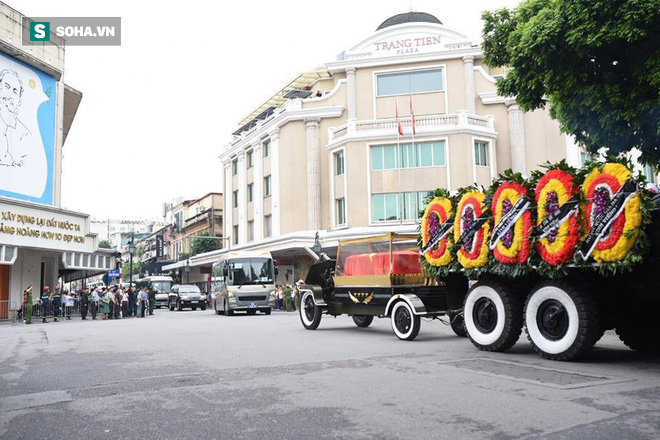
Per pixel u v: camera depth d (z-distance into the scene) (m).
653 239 7.66
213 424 5.11
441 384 6.73
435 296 12.57
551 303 8.73
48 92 27.38
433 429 4.81
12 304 25.36
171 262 67.25
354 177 34.22
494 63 13.24
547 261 8.62
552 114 12.32
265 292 25.77
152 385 7.05
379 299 13.20
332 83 43.91
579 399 5.84
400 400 5.91
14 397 6.52
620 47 10.21
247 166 45.28
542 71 11.23
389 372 7.66
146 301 29.22
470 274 10.14
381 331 14.66
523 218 9.05
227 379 7.34
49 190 27.17
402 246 13.24
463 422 5.01
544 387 6.48
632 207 7.57
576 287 8.41
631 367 7.95
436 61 36.53
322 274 15.72
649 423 4.89
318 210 37.28
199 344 11.74
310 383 6.94
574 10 10.03
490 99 35.62
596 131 11.26
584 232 8.15
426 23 37.22
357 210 34.00
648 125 10.56
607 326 8.94
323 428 4.91
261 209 42.03
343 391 6.41
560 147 35.09
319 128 38.19
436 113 36.16
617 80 10.46
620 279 8.64
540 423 4.93
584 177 8.28
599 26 9.85
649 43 9.72
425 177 33.28
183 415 5.47
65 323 22.69
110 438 4.77
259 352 10.12
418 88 36.75
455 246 10.44
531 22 10.86
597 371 7.61
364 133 34.28
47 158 27.11
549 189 8.61
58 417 5.51
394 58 36.81
